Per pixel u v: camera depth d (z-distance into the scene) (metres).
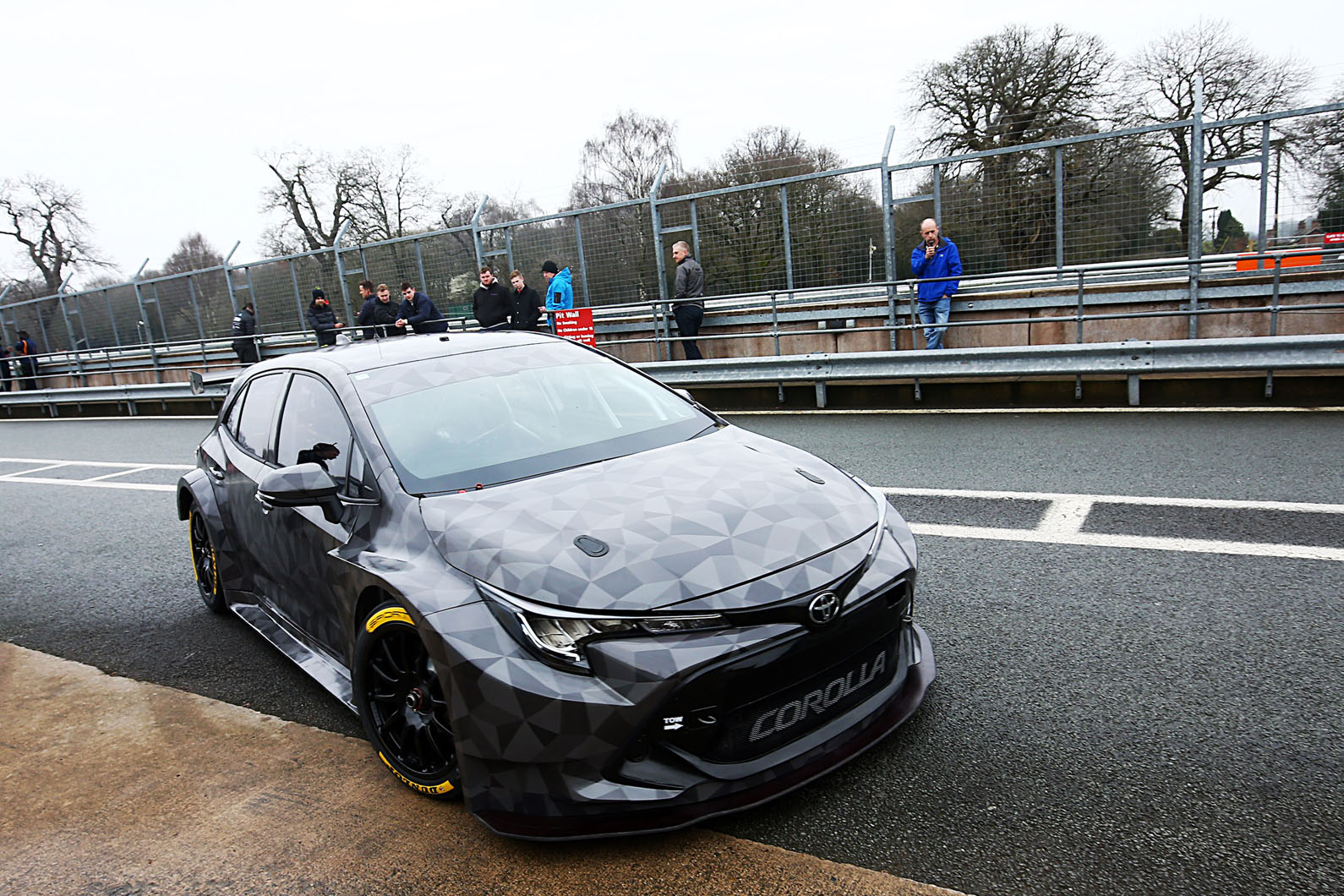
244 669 3.88
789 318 12.08
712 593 2.24
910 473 6.26
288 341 18.22
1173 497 5.06
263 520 3.70
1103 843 2.19
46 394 19.59
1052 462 6.21
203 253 35.44
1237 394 8.08
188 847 2.54
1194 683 2.94
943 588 3.98
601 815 2.24
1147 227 9.75
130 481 9.10
